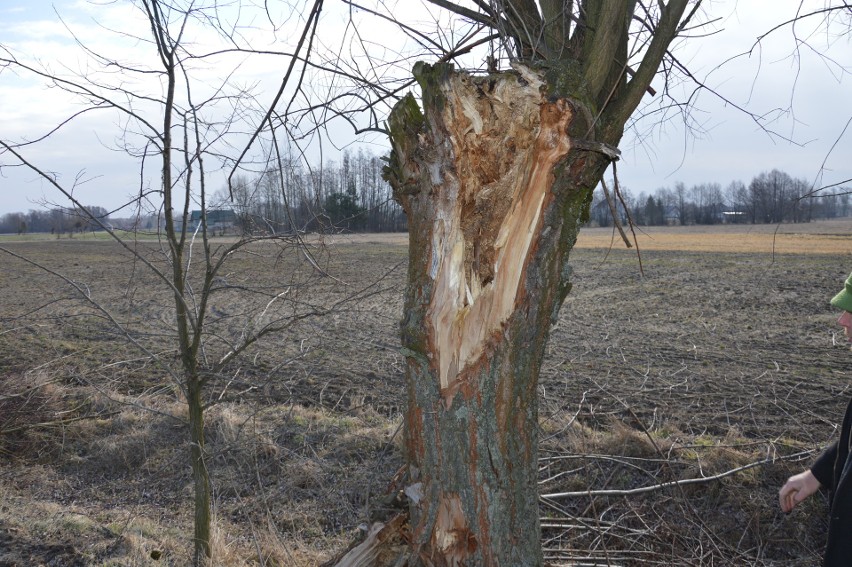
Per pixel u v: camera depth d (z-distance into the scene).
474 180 2.40
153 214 3.59
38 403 6.24
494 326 2.33
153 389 8.05
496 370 2.33
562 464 5.51
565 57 2.75
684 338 11.05
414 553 2.46
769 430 6.37
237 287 3.75
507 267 2.34
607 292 16.94
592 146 2.27
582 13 2.74
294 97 3.22
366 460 5.84
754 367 8.91
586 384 8.09
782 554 4.68
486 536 2.35
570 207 2.37
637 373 8.67
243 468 5.72
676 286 17.61
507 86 2.33
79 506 5.64
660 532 4.50
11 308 14.26
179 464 6.26
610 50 2.42
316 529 4.97
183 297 3.73
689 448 5.75
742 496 5.05
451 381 2.36
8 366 8.91
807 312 13.27
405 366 2.54
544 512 4.81
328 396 7.78
